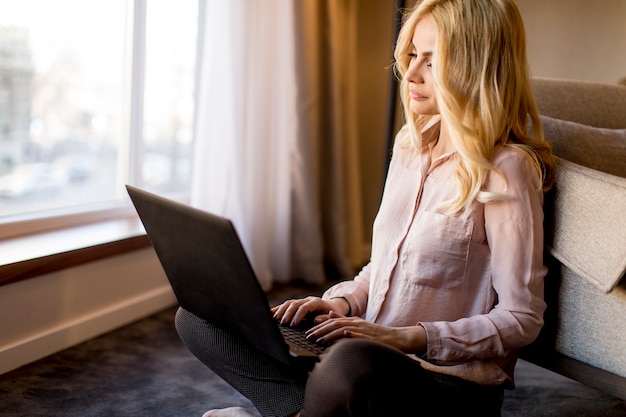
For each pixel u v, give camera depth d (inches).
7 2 80.4
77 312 84.7
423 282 48.8
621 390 51.4
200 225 40.4
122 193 101.0
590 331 53.1
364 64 132.5
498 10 47.6
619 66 104.2
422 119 54.5
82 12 90.3
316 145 116.5
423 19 49.8
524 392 79.7
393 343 45.1
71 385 73.4
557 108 69.0
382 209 53.7
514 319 45.5
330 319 47.0
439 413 44.8
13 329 76.0
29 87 85.0
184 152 109.7
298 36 110.0
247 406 71.7
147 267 96.3
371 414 39.3
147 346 86.0
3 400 68.5
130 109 99.0
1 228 82.4
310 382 40.5
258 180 107.8
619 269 49.1
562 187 52.2
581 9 106.0
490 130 47.5
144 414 68.4
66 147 91.4
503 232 46.3
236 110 100.1
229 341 49.6
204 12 103.0
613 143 60.5
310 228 116.0
